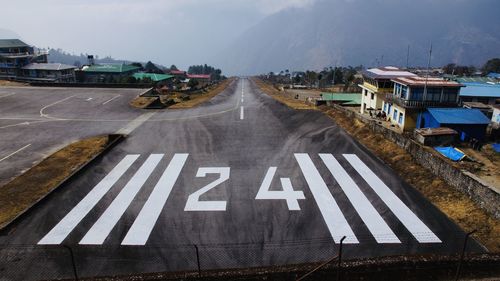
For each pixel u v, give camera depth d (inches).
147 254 628.7
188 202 805.2
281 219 740.7
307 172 967.6
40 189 849.5
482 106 1855.3
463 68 5103.3
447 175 884.6
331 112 1668.3
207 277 510.6
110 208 775.1
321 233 693.9
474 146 1270.9
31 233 679.7
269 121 1509.6
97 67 4320.9
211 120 1518.2
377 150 1141.7
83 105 1763.0
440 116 1403.8
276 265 569.0
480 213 757.9
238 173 957.8
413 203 811.4
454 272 540.1
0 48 3494.1
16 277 568.4
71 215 744.3
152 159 1047.0
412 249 650.2
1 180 896.3
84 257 617.9
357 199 824.3
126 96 2016.5
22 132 1294.3
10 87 2206.0
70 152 1092.5
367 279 529.0
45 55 3986.2
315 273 519.2
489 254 556.1
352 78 4252.0
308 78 5457.7
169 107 1804.9
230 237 678.5
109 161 1024.9
